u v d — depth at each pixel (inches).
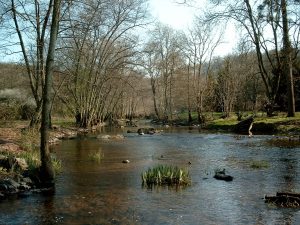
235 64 2022.6
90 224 334.3
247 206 385.4
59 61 1264.8
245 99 2108.8
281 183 486.3
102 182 502.6
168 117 2423.7
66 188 468.1
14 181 459.8
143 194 437.7
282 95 1745.8
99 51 1665.8
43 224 334.0
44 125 494.6
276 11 848.3
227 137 1146.7
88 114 1724.9
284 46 1057.5
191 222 339.0
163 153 796.0
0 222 339.0
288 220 339.3
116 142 1043.3
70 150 847.7
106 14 1455.5
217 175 524.7
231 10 1114.7
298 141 935.0
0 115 1165.7
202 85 2201.0
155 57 2482.8
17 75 1392.7
